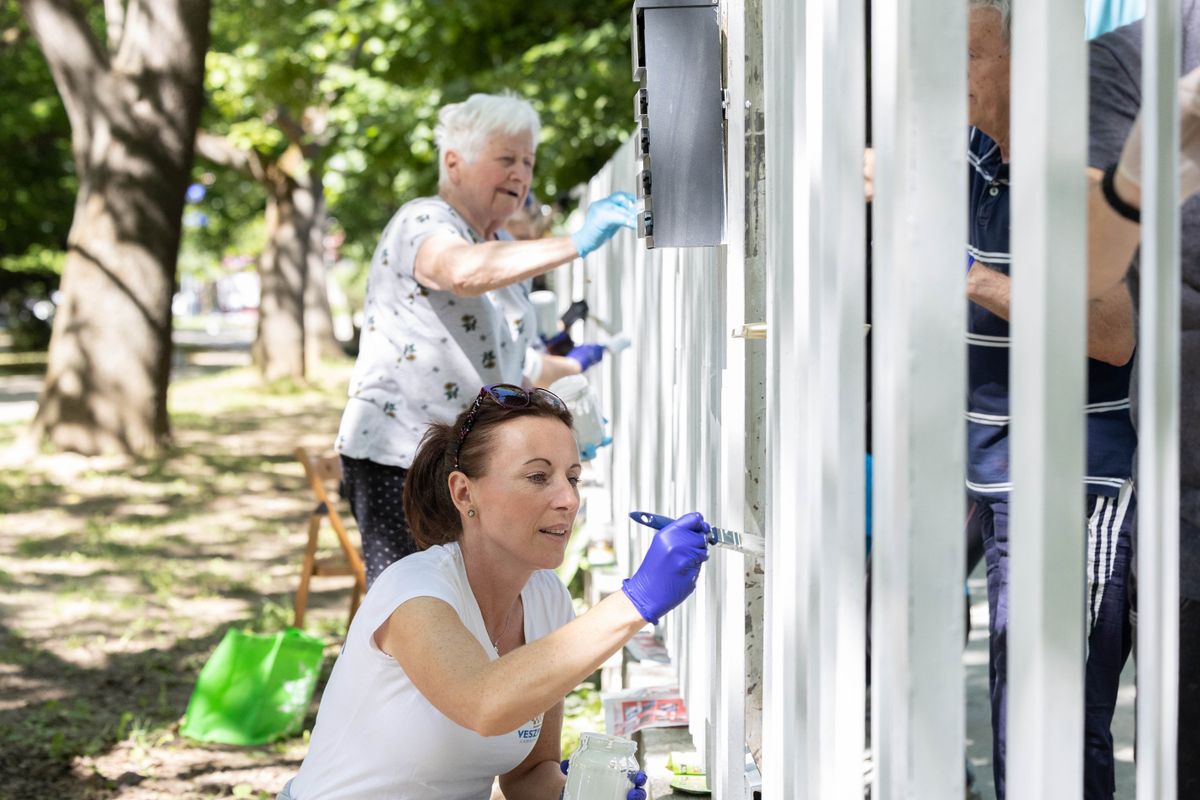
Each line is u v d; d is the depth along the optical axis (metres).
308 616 9.42
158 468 16.53
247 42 23.75
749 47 3.32
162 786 6.16
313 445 19.53
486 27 16.55
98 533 12.59
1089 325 3.21
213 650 8.55
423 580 3.16
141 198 17.28
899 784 1.94
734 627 3.42
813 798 2.51
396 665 3.19
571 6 16.19
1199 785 3.09
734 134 3.31
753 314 3.38
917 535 1.91
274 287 31.66
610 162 8.17
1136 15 3.88
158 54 17.16
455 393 5.36
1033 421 1.65
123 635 8.89
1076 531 1.65
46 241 38.38
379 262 5.40
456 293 5.16
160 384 17.67
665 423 5.28
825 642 2.40
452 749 3.23
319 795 3.28
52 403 17.17
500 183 5.43
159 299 17.48
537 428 3.21
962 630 1.92
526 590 3.51
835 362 2.37
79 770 6.34
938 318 1.89
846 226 2.27
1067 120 1.62
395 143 17.42
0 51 25.89
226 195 43.12
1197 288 2.98
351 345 51.06
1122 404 3.29
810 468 2.52
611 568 7.56
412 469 3.38
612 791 3.13
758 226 3.36
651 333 5.79
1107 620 3.29
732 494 3.38
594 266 9.72
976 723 5.05
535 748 3.68
